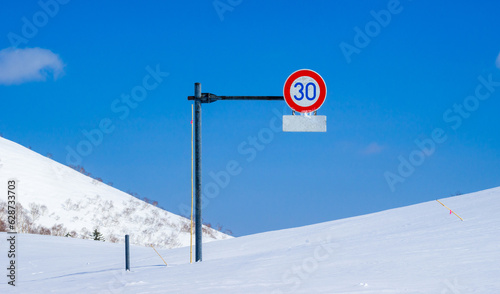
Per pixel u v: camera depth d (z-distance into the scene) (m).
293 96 10.22
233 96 12.56
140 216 94.44
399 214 18.77
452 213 16.08
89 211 99.00
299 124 10.19
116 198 111.00
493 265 7.83
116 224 90.62
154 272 10.73
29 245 23.98
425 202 21.97
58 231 83.75
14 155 126.50
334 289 6.96
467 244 9.89
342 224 18.58
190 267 10.94
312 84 10.23
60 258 18.64
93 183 122.56
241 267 9.87
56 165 130.75
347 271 8.37
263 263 10.14
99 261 16.45
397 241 11.44
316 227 19.42
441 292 6.40
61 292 9.29
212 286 7.95
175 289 7.98
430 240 10.96
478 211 15.52
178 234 82.56
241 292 7.25
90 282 10.23
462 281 6.92
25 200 99.75
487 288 6.43
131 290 8.41
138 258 15.71
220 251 15.33
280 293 6.97
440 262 8.41
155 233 83.75
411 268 8.14
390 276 7.64
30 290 9.97
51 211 96.50
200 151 12.66
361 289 6.82
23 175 114.69
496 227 11.73
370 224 17.22
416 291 6.54
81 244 25.33
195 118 12.66
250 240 17.69
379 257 9.46
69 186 115.25
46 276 13.65
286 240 16.03
